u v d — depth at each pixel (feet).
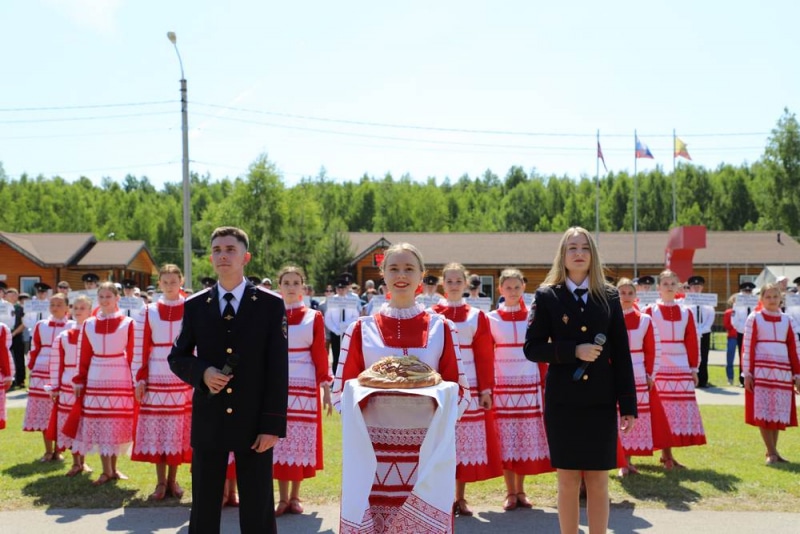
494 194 377.30
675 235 81.71
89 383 24.22
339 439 31.73
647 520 19.35
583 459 14.58
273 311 14.48
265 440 13.89
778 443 30.76
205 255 206.59
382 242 127.85
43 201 284.41
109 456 23.99
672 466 25.96
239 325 14.12
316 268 129.70
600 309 14.90
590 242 15.30
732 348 50.85
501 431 21.56
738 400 42.70
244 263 14.70
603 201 291.99
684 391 26.96
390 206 318.24
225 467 14.08
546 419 15.20
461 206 346.54
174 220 296.71
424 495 10.76
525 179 453.17
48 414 30.32
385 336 12.68
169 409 22.03
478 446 20.39
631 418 14.60
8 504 21.44
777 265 117.39
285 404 14.32
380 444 11.53
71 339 27.35
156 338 22.27
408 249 13.07
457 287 20.85
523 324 22.20
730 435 32.12
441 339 12.78
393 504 11.39
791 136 193.47
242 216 187.83
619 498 21.70
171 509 20.93
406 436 11.50
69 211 289.33
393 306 13.12
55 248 131.85
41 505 21.33
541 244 133.90
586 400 14.64
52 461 28.07
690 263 82.64
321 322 21.67
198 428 13.98
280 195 187.32
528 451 21.25
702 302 48.96
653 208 278.67
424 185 350.02
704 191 276.62
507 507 20.99
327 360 21.59
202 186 359.25
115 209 302.04
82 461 25.88
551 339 15.21
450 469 11.02
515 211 325.42
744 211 262.88
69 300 54.39
